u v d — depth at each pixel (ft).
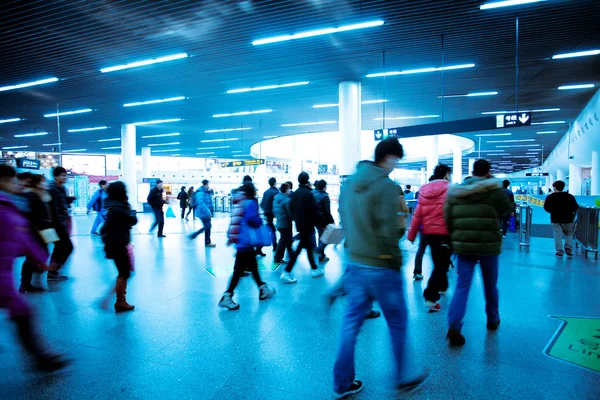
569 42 26.94
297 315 11.50
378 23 23.91
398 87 38.52
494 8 21.98
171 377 7.69
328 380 7.55
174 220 52.13
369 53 29.22
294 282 15.55
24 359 8.50
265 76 35.12
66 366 8.11
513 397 6.90
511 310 11.88
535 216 38.14
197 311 11.89
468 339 9.58
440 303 12.76
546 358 8.48
